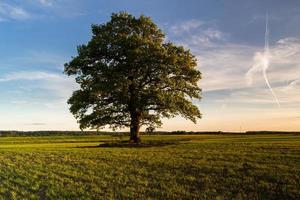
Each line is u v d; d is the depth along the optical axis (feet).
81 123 191.21
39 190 89.92
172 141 189.57
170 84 185.47
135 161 113.91
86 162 118.32
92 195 81.76
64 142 260.01
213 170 93.91
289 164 93.86
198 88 195.11
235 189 78.64
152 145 170.91
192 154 121.60
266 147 128.47
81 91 190.49
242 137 230.68
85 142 248.52
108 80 180.14
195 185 83.82
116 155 128.88
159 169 100.42
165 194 79.00
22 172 109.91
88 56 191.52
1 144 248.32
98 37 188.85
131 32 192.54
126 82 179.11
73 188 88.12
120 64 185.06
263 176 84.64
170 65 184.03
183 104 185.16
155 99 180.65
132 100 186.91
